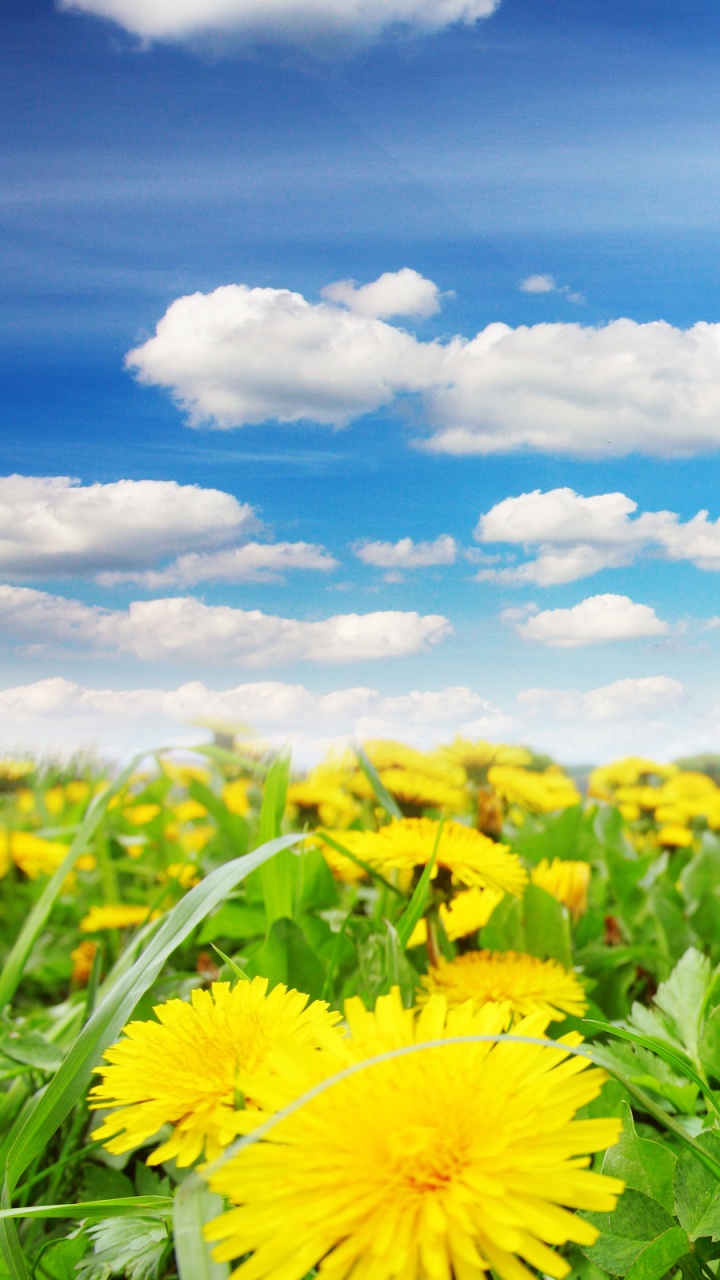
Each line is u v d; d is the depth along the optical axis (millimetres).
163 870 2951
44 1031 1714
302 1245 510
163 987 1782
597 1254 719
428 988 1199
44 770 3949
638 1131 1023
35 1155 831
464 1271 497
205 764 3844
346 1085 600
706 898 1905
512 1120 569
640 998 1704
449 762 2613
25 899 2953
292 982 1161
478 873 1389
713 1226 727
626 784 3654
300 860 1592
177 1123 718
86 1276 801
